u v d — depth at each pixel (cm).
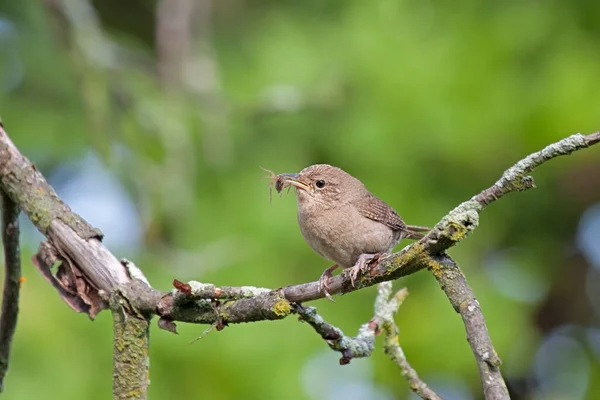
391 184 1155
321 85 1172
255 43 1271
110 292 539
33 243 1066
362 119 1166
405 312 1172
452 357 1145
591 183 1358
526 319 1218
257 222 1139
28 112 1248
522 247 1348
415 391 574
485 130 1142
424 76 1150
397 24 1184
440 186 1197
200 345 1021
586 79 1145
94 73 1056
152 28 1458
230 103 1145
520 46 1173
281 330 1062
